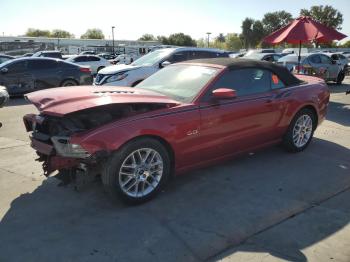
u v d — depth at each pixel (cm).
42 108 392
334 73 1712
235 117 474
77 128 407
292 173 502
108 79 968
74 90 438
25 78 1284
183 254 316
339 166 532
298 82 585
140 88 504
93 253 318
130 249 324
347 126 789
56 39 6900
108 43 7369
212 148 460
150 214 386
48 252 319
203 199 421
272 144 554
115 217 379
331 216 382
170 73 526
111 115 419
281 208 400
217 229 356
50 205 405
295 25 1023
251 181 474
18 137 689
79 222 369
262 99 510
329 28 1010
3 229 356
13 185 458
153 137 405
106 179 384
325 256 313
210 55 1114
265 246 327
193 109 432
